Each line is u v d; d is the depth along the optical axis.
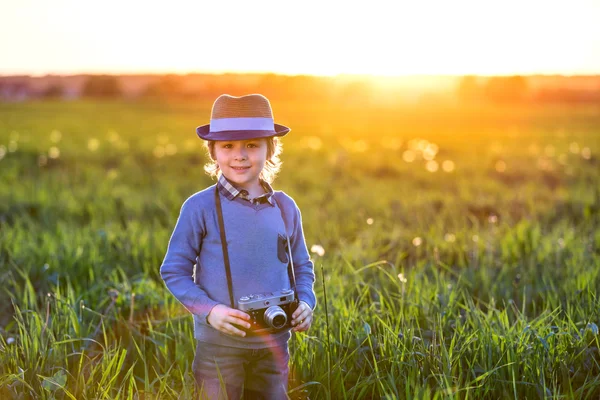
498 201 9.71
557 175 13.55
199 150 18.61
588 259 5.28
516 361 3.12
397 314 3.91
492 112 59.81
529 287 4.61
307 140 23.61
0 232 6.50
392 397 2.74
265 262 2.58
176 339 3.55
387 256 5.98
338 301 3.92
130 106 70.56
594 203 9.02
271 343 2.58
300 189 11.23
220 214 2.56
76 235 6.21
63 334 3.48
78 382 3.06
